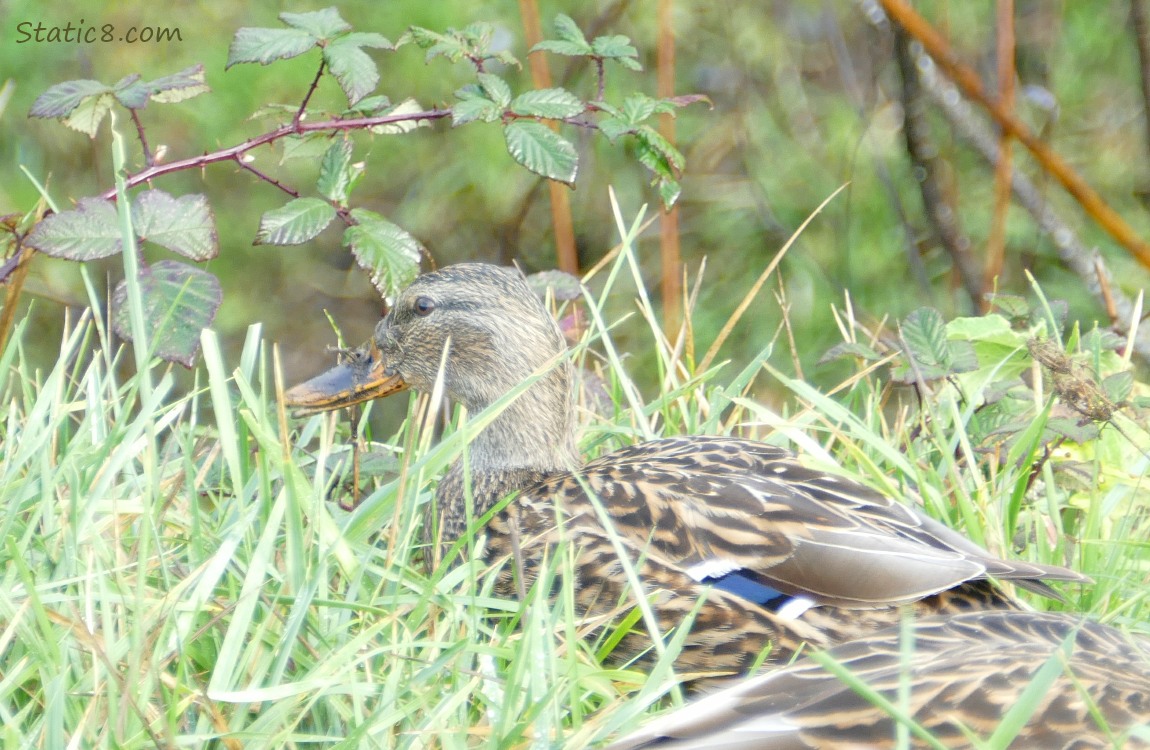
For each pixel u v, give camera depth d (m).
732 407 9.70
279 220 7.88
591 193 17.09
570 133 16.53
